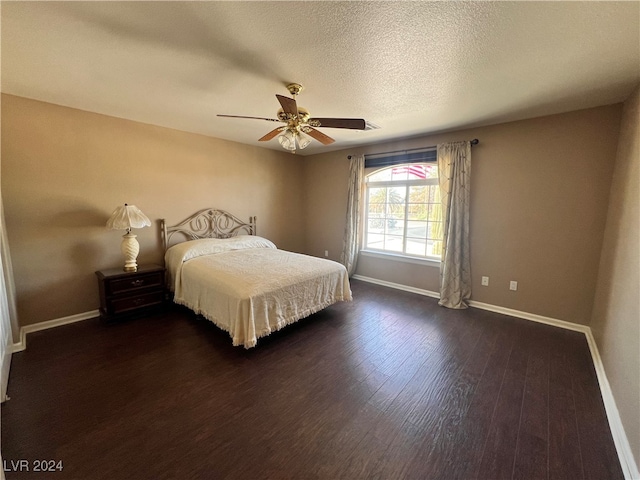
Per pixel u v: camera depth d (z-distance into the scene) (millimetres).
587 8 1393
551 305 3170
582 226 2930
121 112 3123
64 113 2941
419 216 4301
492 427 1716
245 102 2770
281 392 2025
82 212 3139
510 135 3279
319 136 2582
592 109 2791
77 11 1440
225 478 1382
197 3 1382
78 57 1924
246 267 3143
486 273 3592
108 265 3363
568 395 2000
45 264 2943
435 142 3879
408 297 4086
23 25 1561
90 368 2291
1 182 2645
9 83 2371
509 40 1675
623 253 2080
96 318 3256
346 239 4910
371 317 3367
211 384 2105
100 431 1656
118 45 1777
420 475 1406
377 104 2727
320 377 2203
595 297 2848
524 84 2279
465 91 2430
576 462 1487
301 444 1587
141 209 3596
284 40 1706
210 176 4262
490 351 2594
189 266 3309
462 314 3459
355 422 1752
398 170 4473
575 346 2684
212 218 4328
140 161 3531
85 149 3105
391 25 1549
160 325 3105
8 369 2168
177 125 3643
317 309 3131
